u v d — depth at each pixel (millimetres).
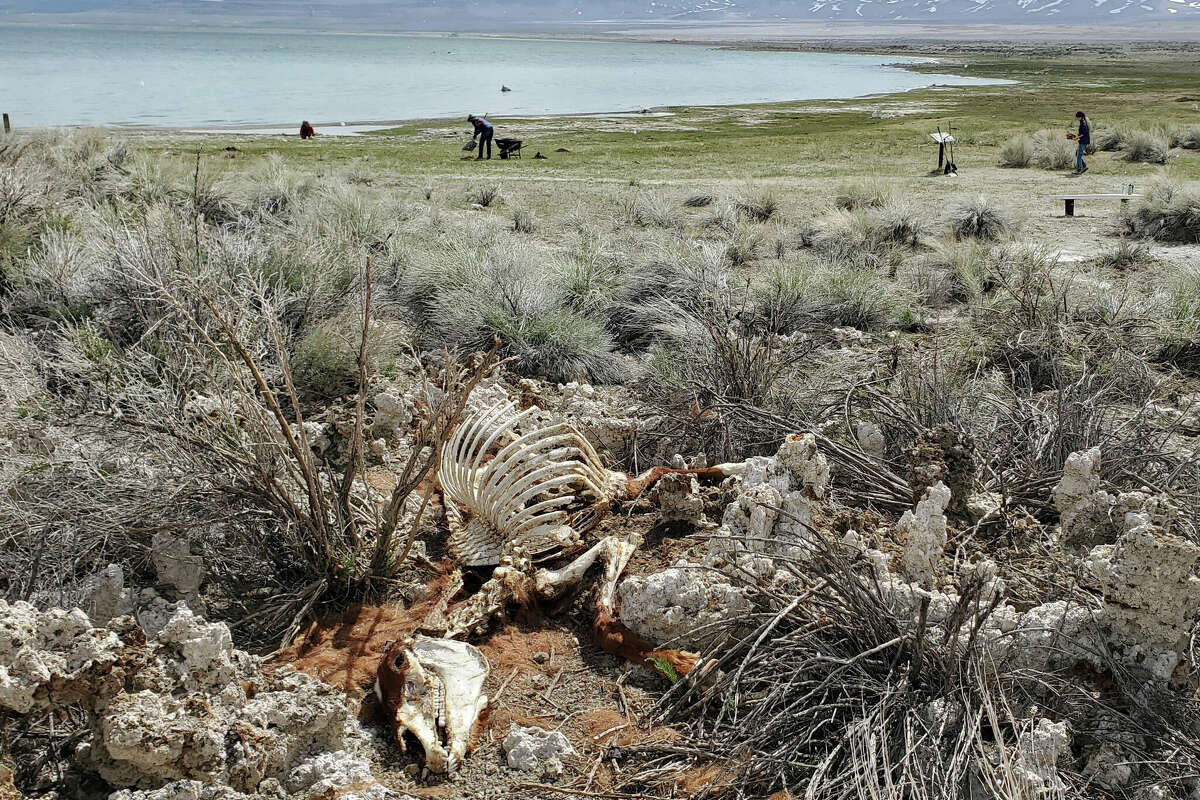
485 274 10828
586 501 5691
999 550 5289
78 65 97688
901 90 80750
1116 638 4156
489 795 3582
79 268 9180
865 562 4844
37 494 5145
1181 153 28625
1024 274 11016
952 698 3770
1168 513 4910
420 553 5160
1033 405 6965
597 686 4195
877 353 9602
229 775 3357
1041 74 102250
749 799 3574
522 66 126250
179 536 4777
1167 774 3633
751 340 8203
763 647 4156
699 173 26094
